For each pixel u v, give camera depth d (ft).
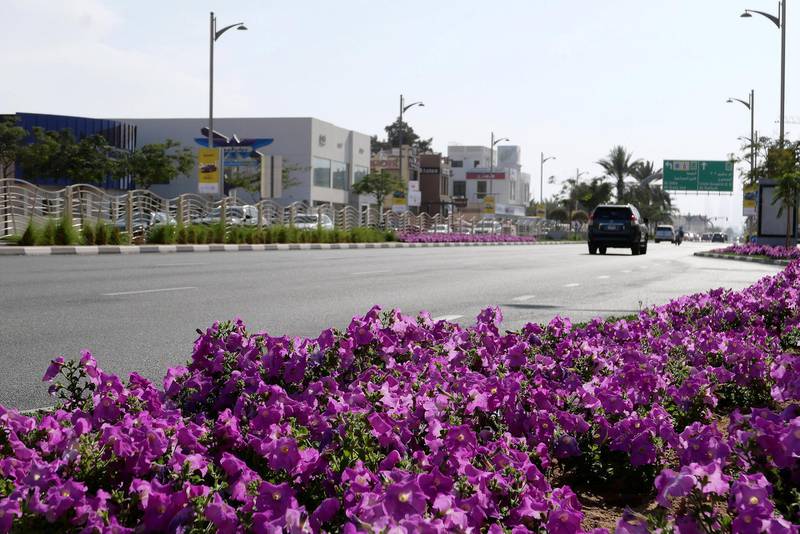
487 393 13.12
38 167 209.97
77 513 8.89
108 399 12.59
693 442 11.48
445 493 9.41
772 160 139.74
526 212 475.72
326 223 153.28
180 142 236.43
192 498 9.06
